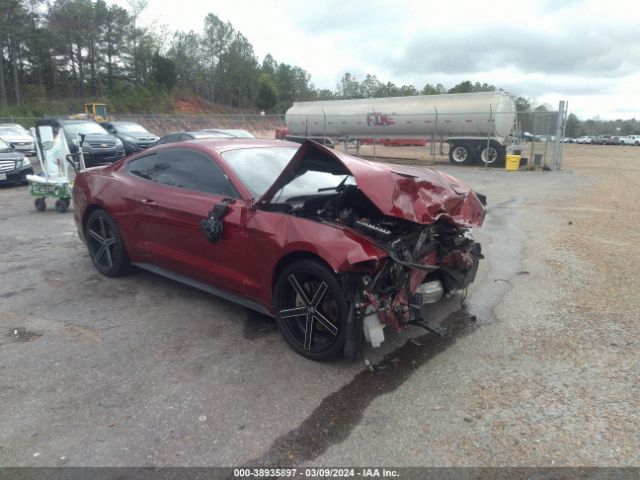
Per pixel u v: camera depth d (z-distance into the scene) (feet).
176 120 131.13
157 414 9.67
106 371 11.31
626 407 9.73
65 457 8.46
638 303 15.01
